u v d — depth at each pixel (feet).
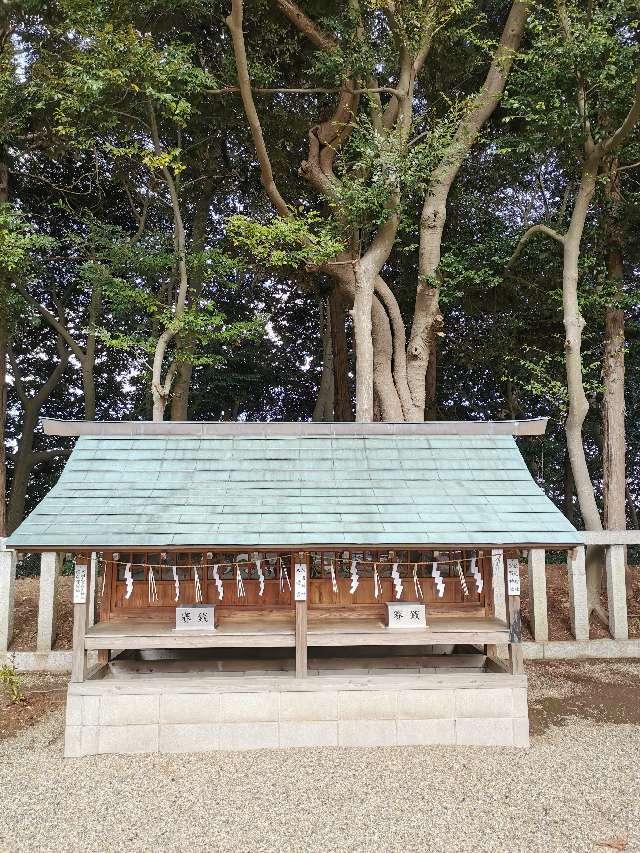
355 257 33.65
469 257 35.40
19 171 43.24
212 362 34.68
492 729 16.83
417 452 18.84
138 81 30.99
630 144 31.45
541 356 40.57
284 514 16.58
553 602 30.04
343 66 32.99
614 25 30.73
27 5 33.73
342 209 32.42
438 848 11.97
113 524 16.06
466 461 18.66
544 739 17.49
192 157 40.63
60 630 25.96
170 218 48.73
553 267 34.99
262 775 14.85
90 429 18.67
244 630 16.90
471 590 18.75
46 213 48.14
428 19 31.35
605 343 34.55
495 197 42.91
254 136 31.76
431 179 32.17
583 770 15.42
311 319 63.57
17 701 20.72
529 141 31.24
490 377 55.31
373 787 14.30
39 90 31.96
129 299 32.91
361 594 18.40
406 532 16.02
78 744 16.15
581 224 30.42
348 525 16.21
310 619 18.06
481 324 43.91
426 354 34.99
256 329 36.35
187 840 12.23
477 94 33.37
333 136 35.29
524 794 14.14
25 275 37.99
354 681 16.72
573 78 28.22
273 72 36.01
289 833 12.44
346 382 47.32
